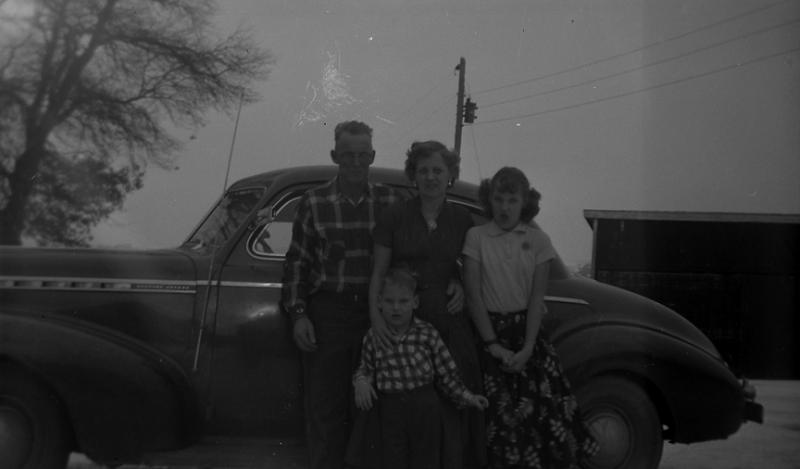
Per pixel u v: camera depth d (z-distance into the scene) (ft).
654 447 14.21
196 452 13.34
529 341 12.23
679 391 14.30
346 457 12.05
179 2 33.58
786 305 48.34
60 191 36.58
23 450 12.76
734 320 48.57
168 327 13.25
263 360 13.29
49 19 37.70
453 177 12.80
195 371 13.20
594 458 13.99
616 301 14.51
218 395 13.25
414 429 11.73
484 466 12.37
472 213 14.33
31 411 12.77
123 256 13.60
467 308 12.76
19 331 12.67
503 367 12.32
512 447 12.11
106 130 35.88
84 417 12.76
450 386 11.87
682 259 48.24
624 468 14.08
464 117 28.89
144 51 35.17
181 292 13.35
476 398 11.78
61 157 37.09
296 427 13.34
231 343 13.28
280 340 13.29
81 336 12.84
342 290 12.62
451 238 12.44
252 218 13.73
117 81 36.58
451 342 12.19
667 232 47.85
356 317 12.64
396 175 14.25
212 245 14.38
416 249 12.25
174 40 33.83
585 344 13.79
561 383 12.51
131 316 13.24
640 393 14.17
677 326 14.90
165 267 13.48
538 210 12.75
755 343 48.52
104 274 13.32
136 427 12.84
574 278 14.67
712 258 48.06
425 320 12.15
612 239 47.62
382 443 11.89
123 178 35.14
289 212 13.94
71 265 13.38
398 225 12.33
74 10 37.40
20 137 36.94
